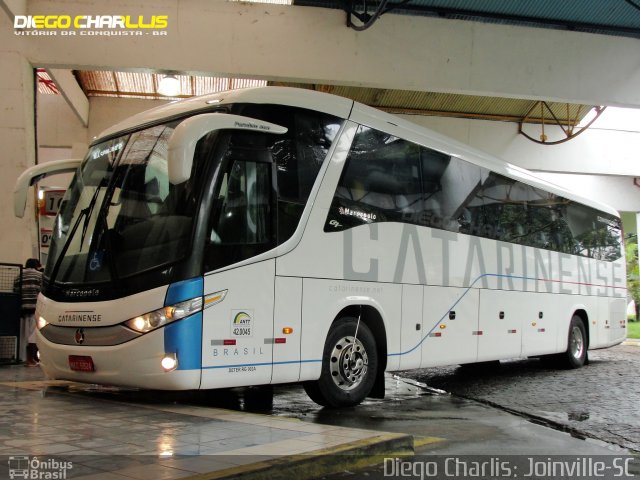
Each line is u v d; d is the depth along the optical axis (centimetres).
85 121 1945
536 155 2092
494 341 1040
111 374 629
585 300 1373
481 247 1022
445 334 918
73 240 708
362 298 768
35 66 1328
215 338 616
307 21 1380
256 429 538
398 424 679
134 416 595
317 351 707
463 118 2067
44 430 519
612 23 1452
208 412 629
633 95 1488
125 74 1886
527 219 1177
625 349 1956
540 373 1243
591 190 2545
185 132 590
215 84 1930
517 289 1118
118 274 641
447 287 927
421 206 889
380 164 822
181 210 629
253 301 648
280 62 1363
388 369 810
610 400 891
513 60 1448
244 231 651
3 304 1141
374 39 1397
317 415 721
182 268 607
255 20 1364
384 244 811
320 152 736
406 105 2000
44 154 2197
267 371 655
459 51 1427
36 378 948
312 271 707
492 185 1077
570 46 1475
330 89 1895
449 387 1033
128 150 719
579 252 1367
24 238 1282
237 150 654
